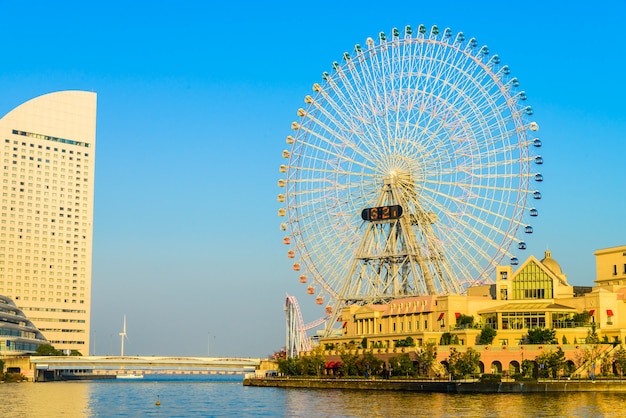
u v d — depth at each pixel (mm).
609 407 187375
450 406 193375
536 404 195250
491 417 170375
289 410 199500
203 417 190125
